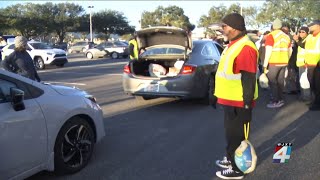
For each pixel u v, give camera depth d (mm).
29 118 4164
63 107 4680
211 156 5488
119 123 7438
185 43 8797
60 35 73812
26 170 4191
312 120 7582
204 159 5375
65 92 4922
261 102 9555
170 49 9070
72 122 4844
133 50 9141
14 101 3992
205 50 9211
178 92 8461
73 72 18219
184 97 8555
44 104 4422
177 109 8703
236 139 4516
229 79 4371
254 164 4312
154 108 8844
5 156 3908
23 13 68938
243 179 4668
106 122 7523
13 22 63500
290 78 10562
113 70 19047
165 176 4797
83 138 5066
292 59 10422
